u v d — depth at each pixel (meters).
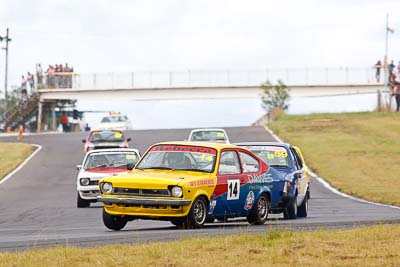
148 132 121.50
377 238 25.16
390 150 92.19
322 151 91.81
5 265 21.20
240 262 21.17
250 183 34.28
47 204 52.94
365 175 73.06
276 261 21.25
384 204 52.09
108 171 50.56
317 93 165.62
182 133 117.88
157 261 21.45
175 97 170.75
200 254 22.47
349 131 112.69
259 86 165.38
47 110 172.62
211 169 32.78
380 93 145.00
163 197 31.16
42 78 169.50
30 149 101.94
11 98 168.12
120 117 130.88
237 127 125.06
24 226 37.53
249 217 34.59
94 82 170.00
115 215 31.91
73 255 22.61
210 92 169.62
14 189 65.56
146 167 33.31
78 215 44.19
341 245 23.73
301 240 24.64
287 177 37.47
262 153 41.22
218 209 32.72
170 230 31.20
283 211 37.91
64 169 82.06
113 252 23.06
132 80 170.38
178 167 32.94
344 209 47.00
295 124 123.38
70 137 121.06
